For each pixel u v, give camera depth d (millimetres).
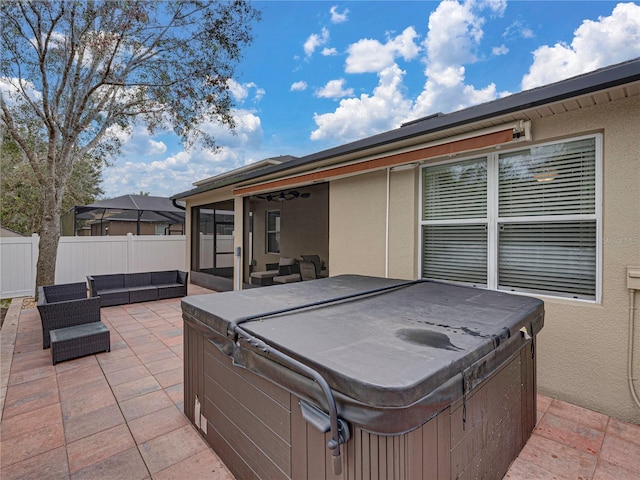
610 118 2750
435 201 4102
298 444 1617
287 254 7652
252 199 8070
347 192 5035
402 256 4340
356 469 1328
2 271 7586
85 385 3451
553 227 3207
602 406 2873
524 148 3346
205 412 2494
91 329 4445
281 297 2754
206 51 7312
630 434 2588
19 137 7086
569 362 3043
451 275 3979
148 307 6930
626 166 2695
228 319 2096
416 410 1247
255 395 1920
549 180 3199
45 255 7242
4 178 12273
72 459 2326
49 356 4238
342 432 1326
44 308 4379
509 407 2164
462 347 1605
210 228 11047
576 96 2566
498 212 3555
